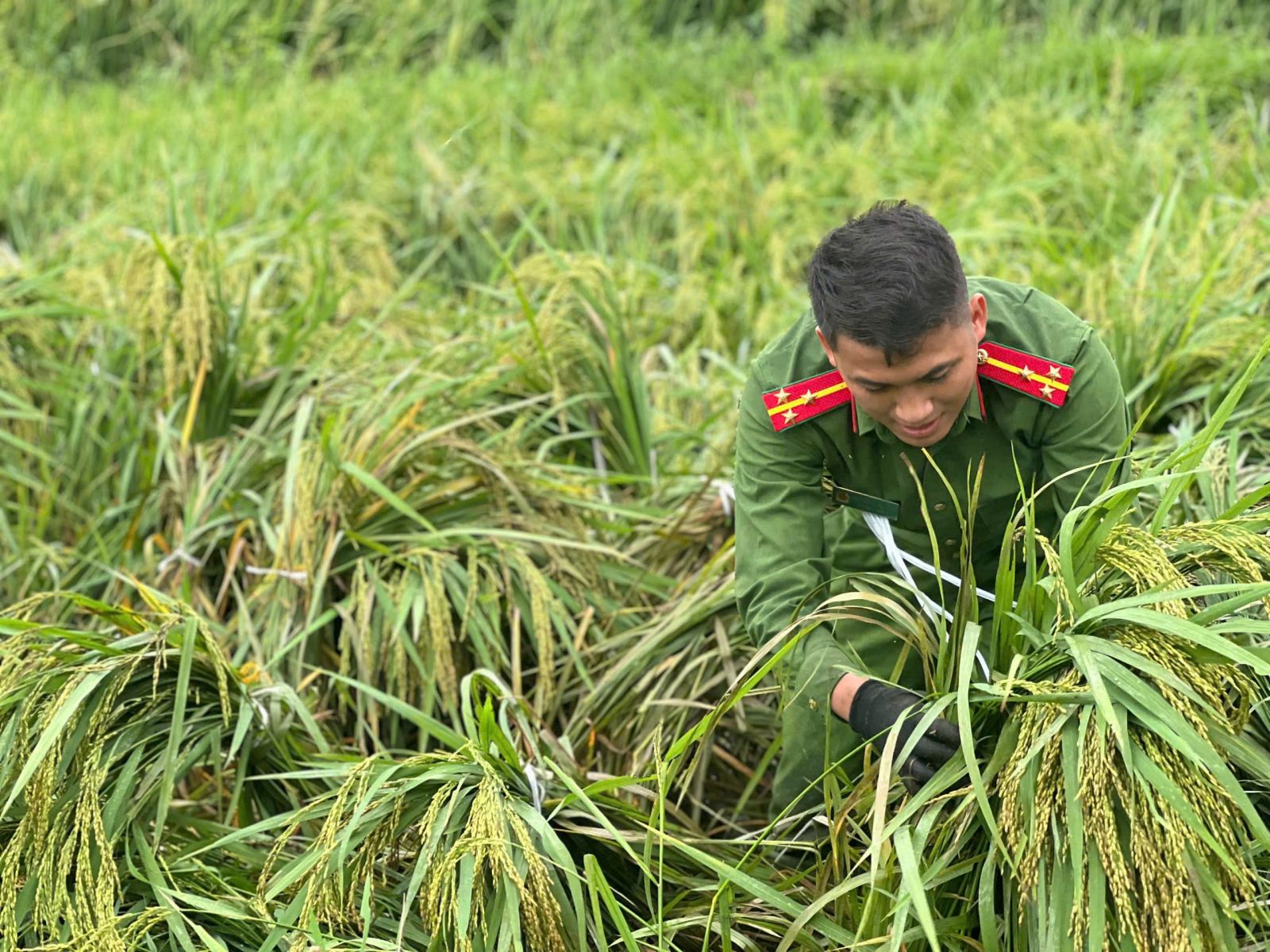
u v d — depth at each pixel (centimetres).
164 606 271
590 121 680
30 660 244
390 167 628
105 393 401
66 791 239
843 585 238
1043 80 663
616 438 376
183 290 372
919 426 204
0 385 402
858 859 227
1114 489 203
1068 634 200
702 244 531
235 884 246
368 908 213
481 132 683
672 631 296
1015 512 240
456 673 312
